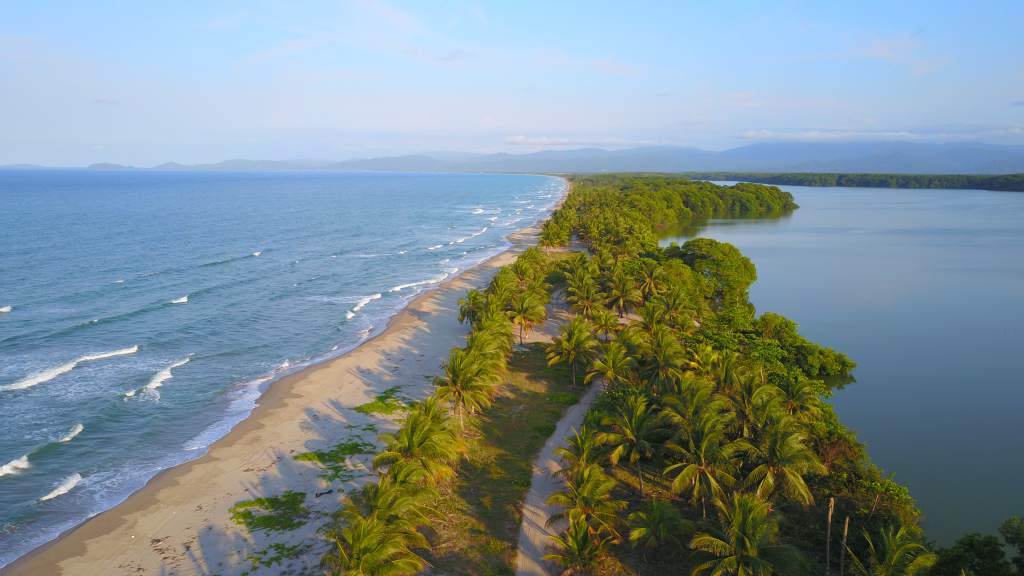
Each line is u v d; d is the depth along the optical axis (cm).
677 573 3256
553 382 5906
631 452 3925
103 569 3338
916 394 6384
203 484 4159
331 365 6406
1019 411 5984
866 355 7550
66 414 5219
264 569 3319
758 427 3866
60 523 3788
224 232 16238
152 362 6488
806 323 8825
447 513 3781
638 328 6125
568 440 3981
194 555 3441
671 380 4706
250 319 8125
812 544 3416
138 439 4834
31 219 18062
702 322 7325
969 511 4356
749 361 5531
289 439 4784
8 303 8488
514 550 3481
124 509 3888
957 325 8788
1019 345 7938
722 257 10012
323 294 9600
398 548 2959
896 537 2931
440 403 4953
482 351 5212
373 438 4819
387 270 11612
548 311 8362
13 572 3331
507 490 4072
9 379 5897
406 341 7231
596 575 3241
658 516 3297
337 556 2998
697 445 3578
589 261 9762
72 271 10619
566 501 3422
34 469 4378
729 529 2962
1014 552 3372
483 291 8706
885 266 12850
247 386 5928
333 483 4169
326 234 16488
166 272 10794
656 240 13375
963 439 5416
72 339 7094
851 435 4344
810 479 3844
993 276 11925
